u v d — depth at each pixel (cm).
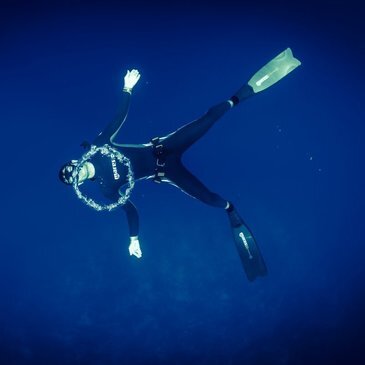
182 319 579
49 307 581
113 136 366
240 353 561
